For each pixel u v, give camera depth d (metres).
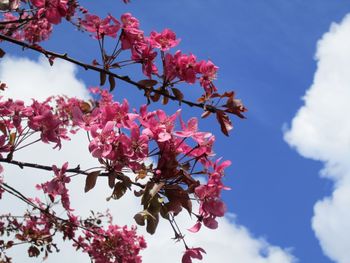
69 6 4.12
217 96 3.80
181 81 3.90
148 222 3.23
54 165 4.05
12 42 3.94
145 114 3.55
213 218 3.45
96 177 3.33
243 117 3.79
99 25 3.97
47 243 6.96
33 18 4.18
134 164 3.38
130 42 3.97
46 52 3.92
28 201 4.27
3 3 4.07
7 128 4.46
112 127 3.37
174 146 3.46
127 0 4.75
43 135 4.20
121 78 3.88
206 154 3.53
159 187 3.25
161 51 3.93
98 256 7.17
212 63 3.89
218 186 3.45
